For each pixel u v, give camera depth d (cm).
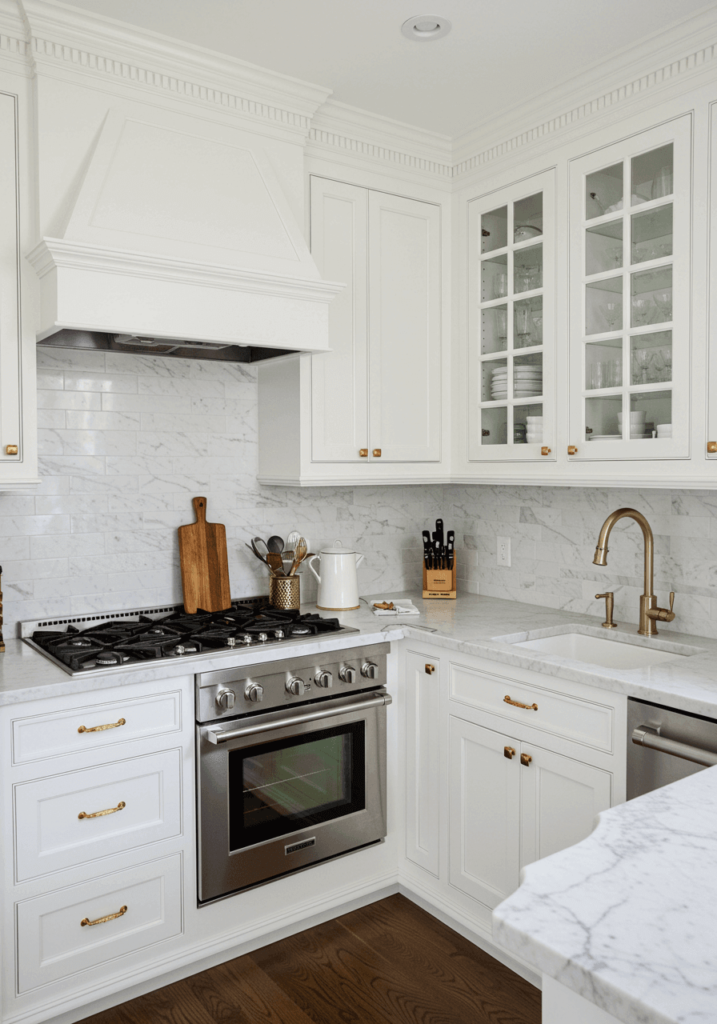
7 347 206
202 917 221
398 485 318
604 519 271
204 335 219
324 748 242
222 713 218
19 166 207
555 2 198
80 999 201
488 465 279
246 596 288
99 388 253
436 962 228
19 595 242
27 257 207
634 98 222
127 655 212
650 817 104
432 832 252
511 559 309
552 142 249
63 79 209
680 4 198
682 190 211
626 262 227
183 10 202
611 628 254
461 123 271
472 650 231
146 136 221
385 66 232
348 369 271
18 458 209
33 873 192
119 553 259
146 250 210
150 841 211
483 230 280
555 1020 80
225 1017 205
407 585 333
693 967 70
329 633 245
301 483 263
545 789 212
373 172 274
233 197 232
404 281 283
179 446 270
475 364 285
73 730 196
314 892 244
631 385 227
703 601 240
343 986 217
